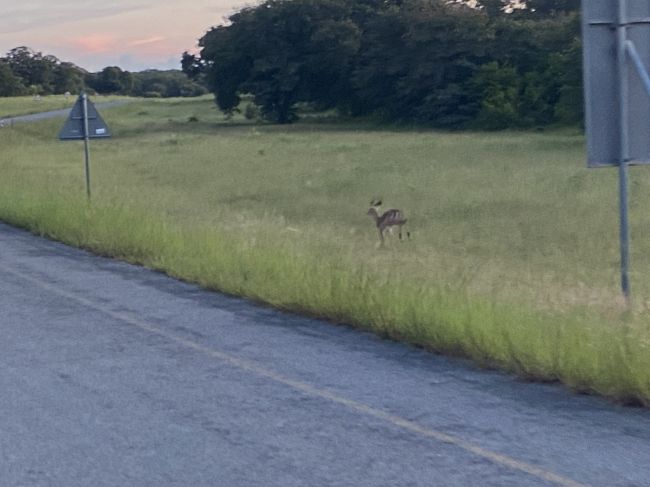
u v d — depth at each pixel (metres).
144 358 8.97
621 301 9.22
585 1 9.07
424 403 7.34
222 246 14.03
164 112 96.94
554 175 30.77
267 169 37.16
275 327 10.27
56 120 78.50
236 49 80.12
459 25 72.12
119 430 6.79
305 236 16.12
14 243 17.73
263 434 6.66
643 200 23.98
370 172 34.34
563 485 5.61
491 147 46.50
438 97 71.25
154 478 5.85
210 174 35.50
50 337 9.96
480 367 8.41
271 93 79.88
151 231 16.08
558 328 8.33
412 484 5.67
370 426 6.79
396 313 9.55
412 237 19.28
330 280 10.90
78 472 5.96
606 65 9.13
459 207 24.06
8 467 6.05
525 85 69.19
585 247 17.62
